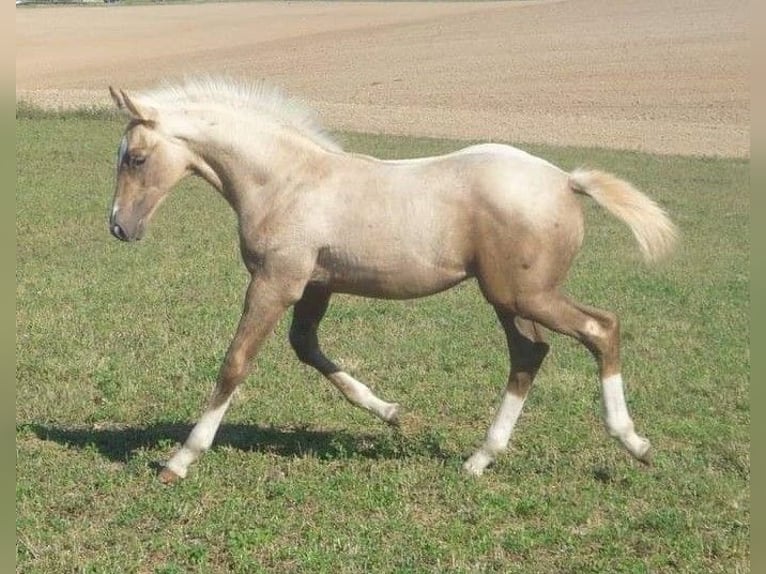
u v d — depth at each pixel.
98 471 7.07
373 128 32.62
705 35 54.34
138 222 7.02
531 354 7.07
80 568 5.73
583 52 51.97
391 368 9.54
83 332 10.29
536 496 6.77
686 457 7.50
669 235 6.81
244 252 7.07
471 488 6.82
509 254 6.61
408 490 6.84
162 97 7.15
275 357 9.73
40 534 6.10
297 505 6.64
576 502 6.70
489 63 50.34
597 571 5.80
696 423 8.23
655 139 31.25
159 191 7.04
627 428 6.93
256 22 74.81
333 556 5.88
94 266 13.27
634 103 38.91
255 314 6.96
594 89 42.25
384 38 62.03
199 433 6.96
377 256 6.80
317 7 88.06
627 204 6.74
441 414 8.48
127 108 6.91
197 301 11.72
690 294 12.73
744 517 6.48
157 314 11.07
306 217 6.85
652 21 61.03
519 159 6.77
